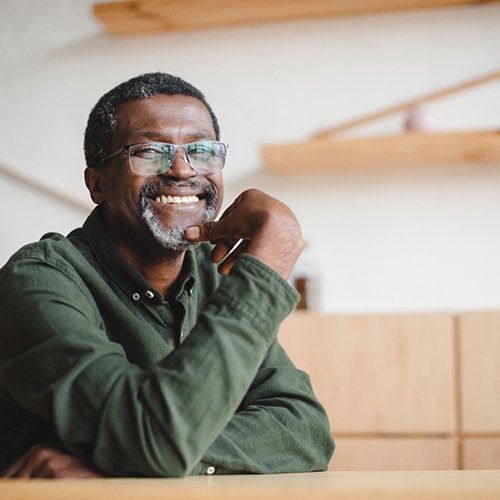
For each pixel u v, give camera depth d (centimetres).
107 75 313
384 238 297
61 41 317
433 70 298
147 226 133
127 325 128
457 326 261
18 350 115
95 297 128
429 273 294
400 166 298
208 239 130
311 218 301
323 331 265
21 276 119
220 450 117
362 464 259
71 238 137
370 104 300
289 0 289
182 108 136
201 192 136
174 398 98
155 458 98
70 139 313
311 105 303
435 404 259
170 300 137
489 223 293
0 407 124
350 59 302
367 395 261
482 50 296
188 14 298
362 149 282
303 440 130
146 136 134
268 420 128
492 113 293
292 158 289
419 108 287
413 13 300
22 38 319
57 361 107
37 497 68
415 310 293
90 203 306
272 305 103
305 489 66
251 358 101
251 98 306
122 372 104
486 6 296
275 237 108
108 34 314
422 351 261
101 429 100
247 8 294
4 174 313
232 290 103
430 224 295
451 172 296
